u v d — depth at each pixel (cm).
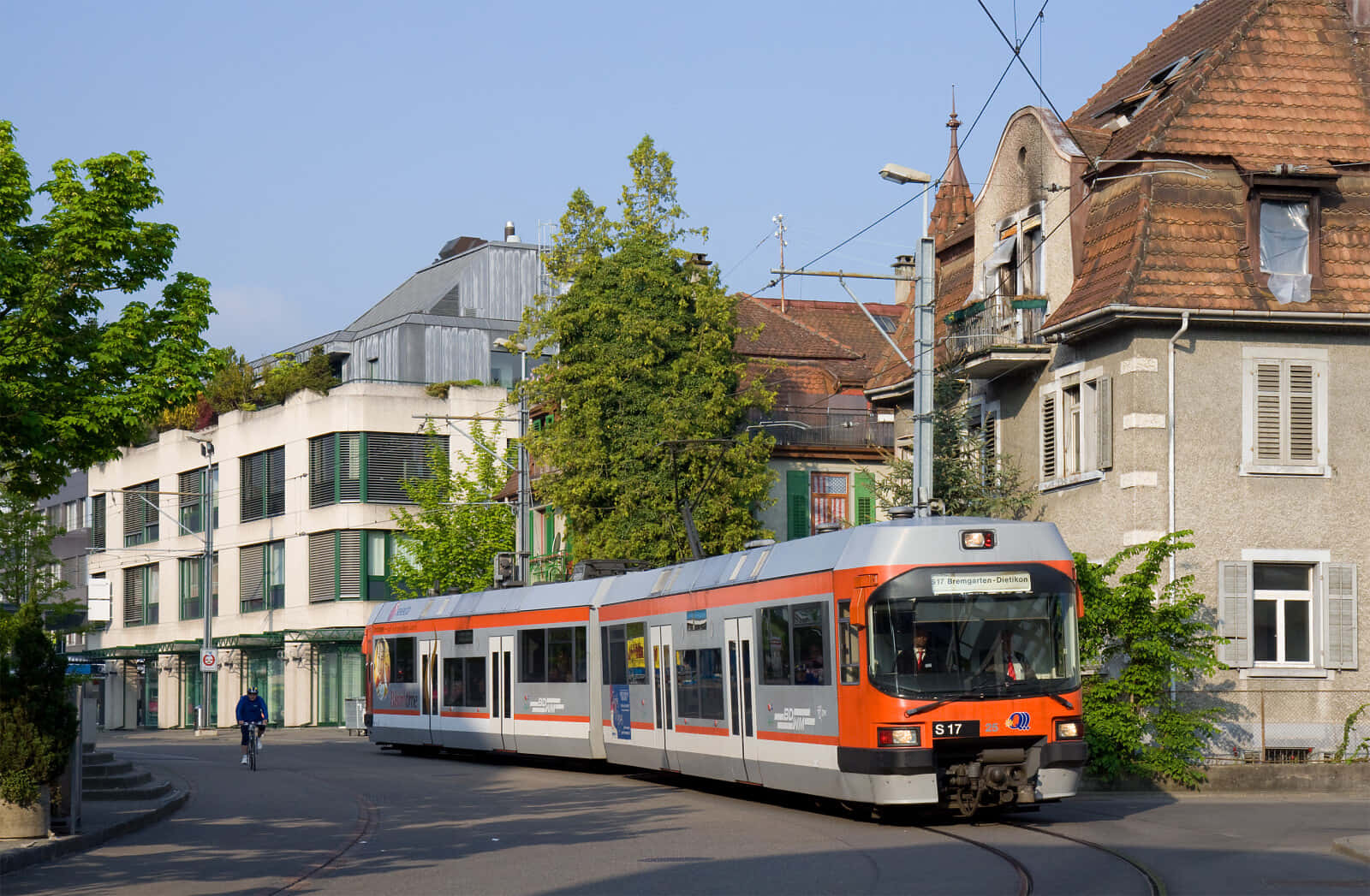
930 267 2706
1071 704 1895
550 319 4328
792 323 5341
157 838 1977
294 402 6831
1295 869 1479
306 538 6725
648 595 2688
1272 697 2762
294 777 3112
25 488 2223
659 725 2606
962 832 1828
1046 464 3072
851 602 1931
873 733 1878
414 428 6650
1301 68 2944
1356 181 2859
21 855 1670
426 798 2558
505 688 3341
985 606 1900
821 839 1789
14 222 2217
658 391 4297
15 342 2134
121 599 8319
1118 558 2484
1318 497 2797
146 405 2195
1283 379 2802
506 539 5512
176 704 7744
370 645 4153
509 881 1494
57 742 1820
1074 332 2855
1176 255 2767
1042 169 3109
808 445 4756
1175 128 2845
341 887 1485
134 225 2272
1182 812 2084
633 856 1673
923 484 2638
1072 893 1325
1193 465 2769
